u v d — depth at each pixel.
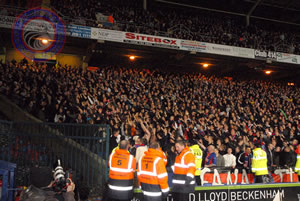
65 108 10.23
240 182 7.94
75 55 20.91
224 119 14.27
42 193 2.36
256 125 14.86
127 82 17.19
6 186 4.05
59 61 20.39
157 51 20.39
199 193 5.05
